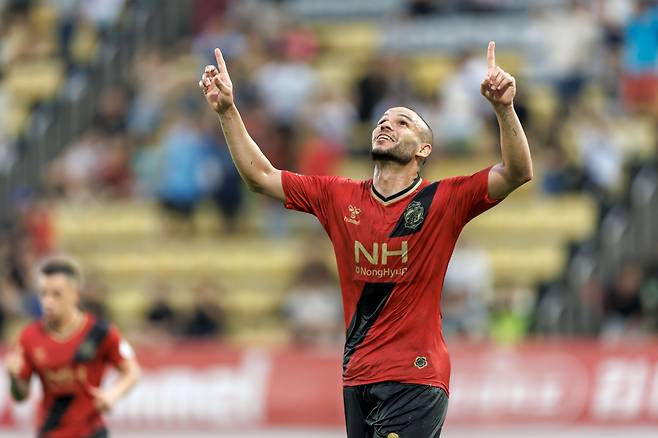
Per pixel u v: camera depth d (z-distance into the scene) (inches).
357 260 1031.6
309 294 2308.1
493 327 2208.4
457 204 1024.2
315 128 2637.8
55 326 1428.4
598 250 2265.0
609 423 1974.7
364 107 2669.8
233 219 2679.6
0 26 3331.7
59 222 2797.7
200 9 3122.5
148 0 3191.4
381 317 1028.5
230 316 2598.4
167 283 2655.0
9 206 2866.6
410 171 1037.2
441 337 1041.5
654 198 2303.2
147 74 2960.1
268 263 2645.2
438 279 1031.0
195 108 2805.1
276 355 2065.7
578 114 2657.5
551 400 1989.4
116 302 2652.6
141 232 2753.4
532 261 2504.9
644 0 2721.5
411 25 3051.2
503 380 2000.5
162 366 2084.2
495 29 2982.3
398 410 1017.5
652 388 1973.4
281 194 1058.7
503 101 987.9
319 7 3189.0
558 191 2571.4
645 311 2162.9
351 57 3043.8
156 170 2746.1
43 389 1435.8
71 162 2861.7
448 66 2957.7
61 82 3088.1
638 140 2677.2
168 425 2066.9
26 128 2979.8
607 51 2795.3
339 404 2022.6
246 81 2746.1
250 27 2974.9
